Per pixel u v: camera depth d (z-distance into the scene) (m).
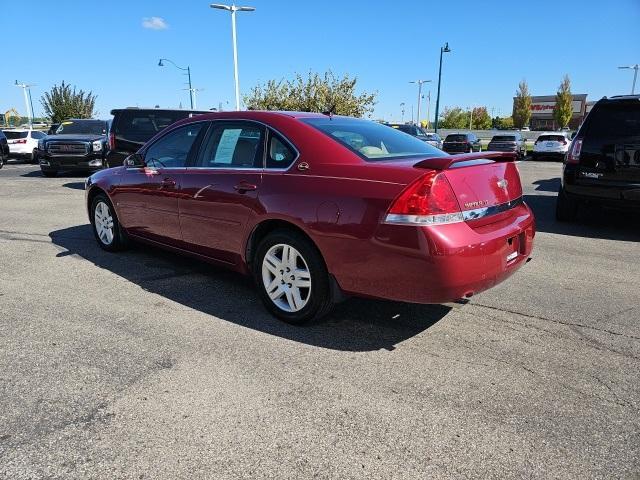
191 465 2.42
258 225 4.02
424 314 4.21
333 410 2.85
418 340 3.73
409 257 3.20
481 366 3.35
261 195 3.92
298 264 3.86
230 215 4.20
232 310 4.30
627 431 2.67
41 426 2.71
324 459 2.46
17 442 2.58
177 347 3.61
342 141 3.82
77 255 6.05
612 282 5.06
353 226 3.38
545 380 3.17
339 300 3.71
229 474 2.36
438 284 3.19
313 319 3.86
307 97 28.97
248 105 29.70
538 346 3.64
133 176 5.34
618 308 4.36
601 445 2.56
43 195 11.49
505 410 2.85
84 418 2.78
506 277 3.68
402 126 20.75
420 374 3.24
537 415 2.81
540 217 8.61
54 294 4.70
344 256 3.47
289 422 2.74
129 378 3.19
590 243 6.71
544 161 26.94
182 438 2.61
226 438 2.61
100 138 15.16
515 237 3.75
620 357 3.47
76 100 43.19
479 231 3.40
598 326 3.98
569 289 4.85
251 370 3.29
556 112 73.25
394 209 3.22
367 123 4.58
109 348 3.60
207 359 3.43
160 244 5.20
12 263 5.72
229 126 4.42
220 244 4.40
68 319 4.11
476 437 2.62
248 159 4.16
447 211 3.20
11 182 14.34
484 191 3.51
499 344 3.67
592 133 7.14
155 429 2.68
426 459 2.46
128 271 5.39
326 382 3.14
